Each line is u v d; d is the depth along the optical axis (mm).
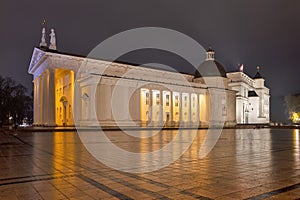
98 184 6418
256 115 90625
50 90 48344
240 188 5906
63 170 8234
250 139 21781
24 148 14984
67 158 10797
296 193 5457
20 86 68375
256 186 6066
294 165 8844
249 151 12984
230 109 70625
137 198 5266
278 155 11414
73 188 6070
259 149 13914
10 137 25250
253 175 7270
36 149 14406
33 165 9180
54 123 48125
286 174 7379
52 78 48750
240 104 81438
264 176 7133
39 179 7012
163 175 7383
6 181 6812
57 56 49469
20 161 10078
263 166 8672
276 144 16891
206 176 7199
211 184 6297
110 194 5562
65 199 5270
